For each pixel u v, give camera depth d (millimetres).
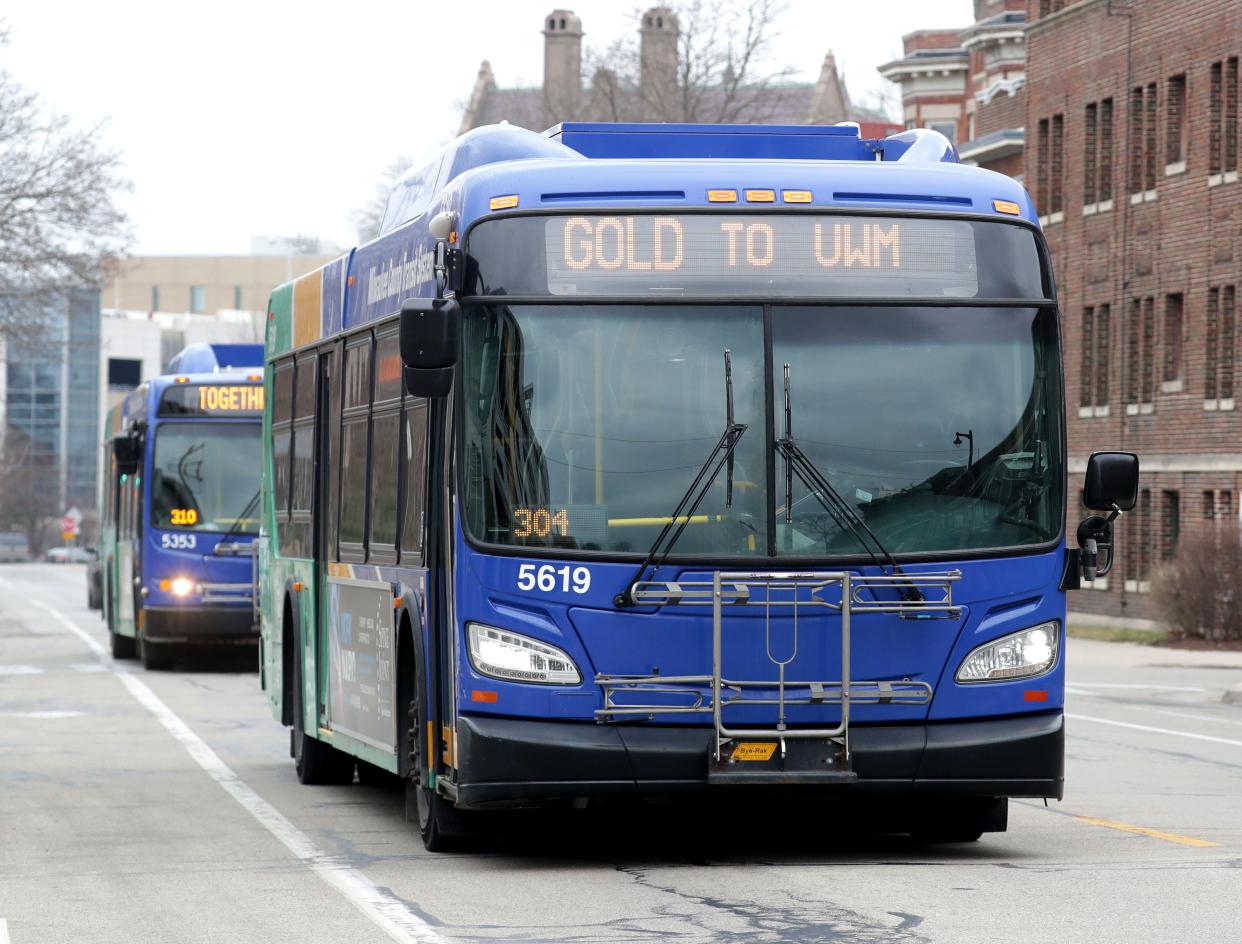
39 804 32000
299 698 34531
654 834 27625
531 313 23609
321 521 32562
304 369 34469
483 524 23328
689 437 23516
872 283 24016
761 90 124625
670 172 24031
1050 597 23844
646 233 23844
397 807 31500
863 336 23859
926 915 20531
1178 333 97000
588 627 23141
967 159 125188
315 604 32719
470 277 23719
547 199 23828
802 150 27469
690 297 23766
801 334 23766
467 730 23188
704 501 23375
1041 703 23734
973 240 24250
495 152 26359
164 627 63938
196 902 22312
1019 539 23766
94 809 31328
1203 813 30422
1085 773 36906
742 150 27375
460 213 24094
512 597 23203
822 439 23594
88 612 121250
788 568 23297
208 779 35719
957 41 151500
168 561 64000
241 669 67875
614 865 24656
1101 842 26797
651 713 23109
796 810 28828
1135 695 60438
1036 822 29234
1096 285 103250
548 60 192375
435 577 24562
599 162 24078
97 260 103312
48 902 22406
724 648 23156
